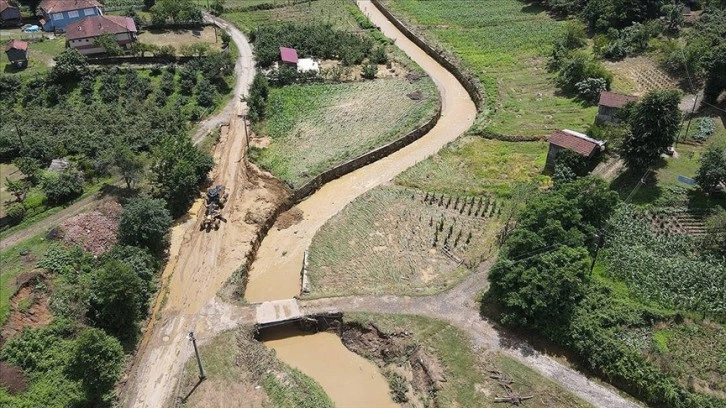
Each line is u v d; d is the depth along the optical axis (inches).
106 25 3705.7
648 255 2038.6
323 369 1851.6
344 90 3484.3
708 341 1759.4
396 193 2605.8
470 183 2630.4
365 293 2053.4
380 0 5073.8
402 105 3297.2
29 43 3789.4
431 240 2316.7
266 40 3927.2
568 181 2373.3
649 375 1644.9
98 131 2866.6
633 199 2332.7
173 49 3654.0
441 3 4889.3
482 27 4328.3
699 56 3129.9
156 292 2113.7
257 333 1947.6
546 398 1669.5
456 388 1713.8
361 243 2326.5
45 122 2906.0
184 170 2502.5
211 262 2240.4
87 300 1905.8
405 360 1835.6
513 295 1839.3
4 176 2564.0
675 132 2351.1
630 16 3784.5
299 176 2694.4
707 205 2262.6
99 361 1633.9
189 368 1801.2
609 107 2783.0
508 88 3422.7
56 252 2068.2
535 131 2945.4
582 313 1823.3
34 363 1708.9
